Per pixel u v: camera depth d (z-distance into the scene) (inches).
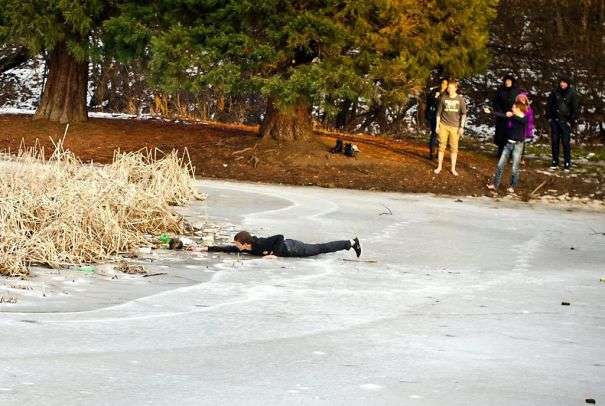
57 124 2224.4
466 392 568.4
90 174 1227.2
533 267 1086.4
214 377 585.0
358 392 561.3
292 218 1364.4
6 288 829.8
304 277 949.8
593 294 922.1
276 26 1983.3
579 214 1656.0
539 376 610.2
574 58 2866.6
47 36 2119.8
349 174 1934.1
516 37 2891.2
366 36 2006.6
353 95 1946.4
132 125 2263.8
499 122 2046.0
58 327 699.4
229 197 1574.8
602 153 2411.4
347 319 768.9
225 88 1937.7
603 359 661.9
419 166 1994.3
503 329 749.9
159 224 1176.2
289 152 2007.9
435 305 840.9
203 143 2091.5
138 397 537.0
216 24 2011.6
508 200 1818.4
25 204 1033.5
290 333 712.4
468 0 2087.8
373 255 1106.7
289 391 559.2
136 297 821.2
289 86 1915.6
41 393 534.9
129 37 2050.9
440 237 1282.0
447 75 2153.1
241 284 899.4
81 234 991.6
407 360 641.0
